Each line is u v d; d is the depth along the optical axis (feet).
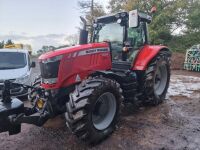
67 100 13.35
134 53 17.40
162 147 12.09
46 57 12.95
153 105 18.85
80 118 11.42
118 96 13.64
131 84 15.90
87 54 13.75
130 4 67.00
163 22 64.08
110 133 13.30
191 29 66.90
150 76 17.35
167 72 19.92
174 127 14.64
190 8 67.67
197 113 17.31
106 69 14.96
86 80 12.83
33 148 12.33
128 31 16.78
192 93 24.18
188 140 12.87
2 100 11.82
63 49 13.34
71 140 13.08
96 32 18.24
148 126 14.76
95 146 12.32
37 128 14.89
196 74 40.45
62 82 12.86
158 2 64.85
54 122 15.76
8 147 12.54
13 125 11.39
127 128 14.43
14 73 22.63
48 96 12.76
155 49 18.10
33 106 13.52
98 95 12.19
